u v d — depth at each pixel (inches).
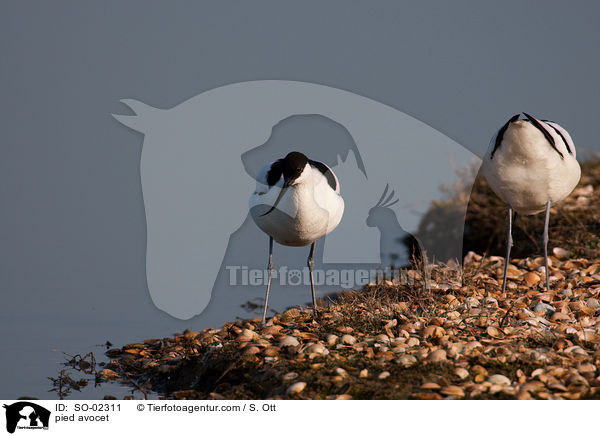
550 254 583.5
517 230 621.9
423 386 316.8
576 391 312.2
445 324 393.7
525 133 436.8
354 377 326.6
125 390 371.6
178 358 392.5
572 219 620.7
